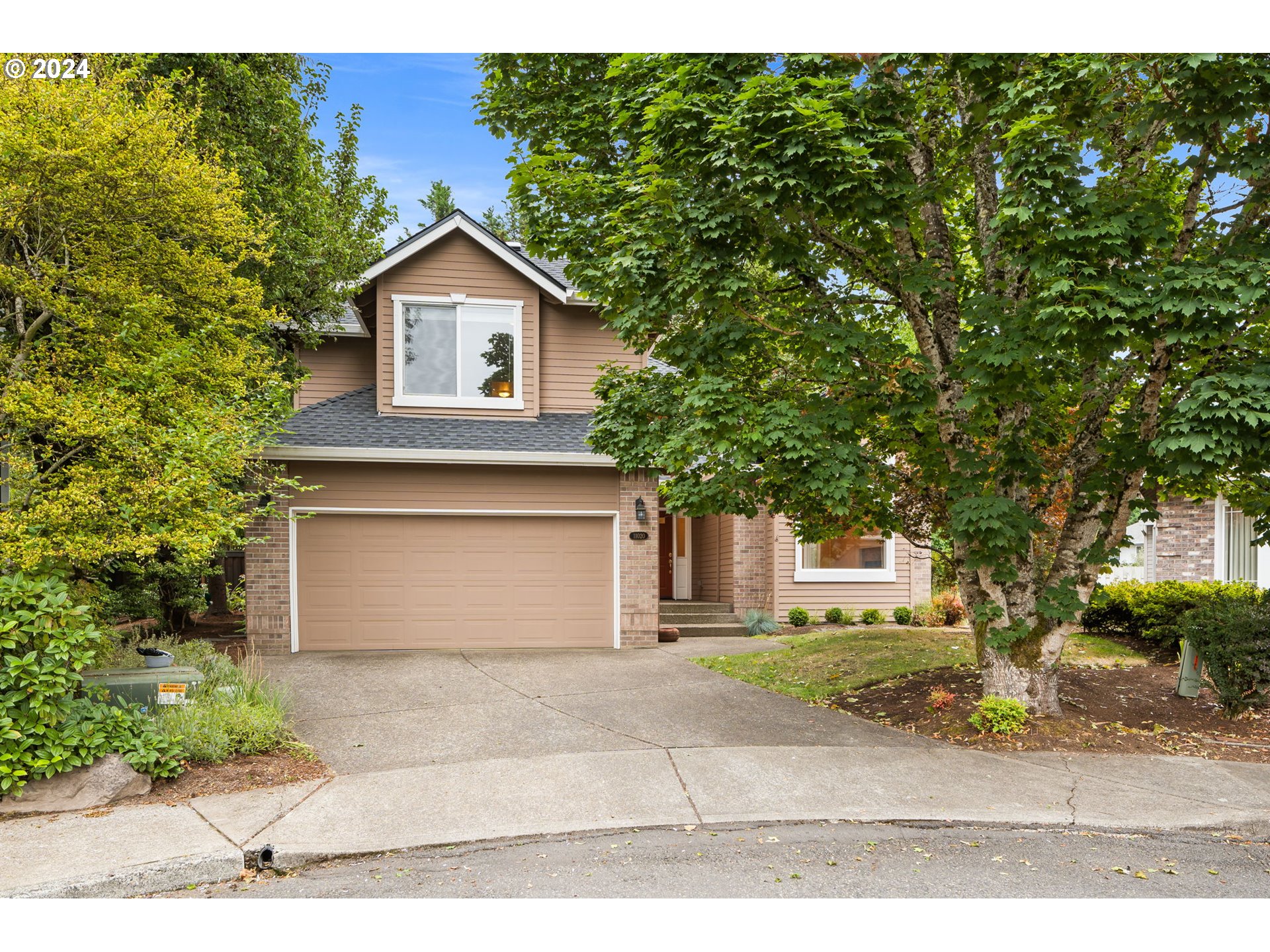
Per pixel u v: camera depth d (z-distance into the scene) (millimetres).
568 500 12852
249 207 11586
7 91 7215
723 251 6824
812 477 6891
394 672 10461
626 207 6973
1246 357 6828
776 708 8711
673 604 15508
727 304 7016
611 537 13062
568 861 4902
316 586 12078
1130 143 7500
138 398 7500
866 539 16312
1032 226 6496
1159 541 16750
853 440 7453
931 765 6707
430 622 12422
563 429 13305
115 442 6879
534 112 9445
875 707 8852
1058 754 7008
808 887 4535
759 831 5406
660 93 7035
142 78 9930
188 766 6441
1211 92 6160
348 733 7754
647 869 4785
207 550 6883
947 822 5555
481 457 12117
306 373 12227
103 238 8281
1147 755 7020
